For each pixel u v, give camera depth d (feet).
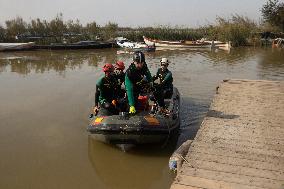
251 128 22.81
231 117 25.08
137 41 126.00
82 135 26.78
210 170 17.07
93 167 21.31
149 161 22.11
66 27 137.39
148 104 25.27
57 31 132.57
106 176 20.24
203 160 18.15
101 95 24.64
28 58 85.30
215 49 104.99
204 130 22.47
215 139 20.94
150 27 131.75
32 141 25.62
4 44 104.01
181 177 16.42
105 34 129.90
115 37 126.31
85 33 136.98
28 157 22.85
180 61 73.97
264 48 110.63
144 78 23.66
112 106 24.48
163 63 29.19
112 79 24.53
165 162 21.93
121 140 22.39
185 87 44.01
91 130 23.03
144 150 23.70
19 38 122.83
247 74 56.24
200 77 52.47
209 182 15.92
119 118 22.38
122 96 25.67
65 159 22.50
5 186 19.06
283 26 135.13
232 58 80.23
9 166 21.56
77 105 35.47
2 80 52.08
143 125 21.86
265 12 136.77
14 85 47.44
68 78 53.01
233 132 22.09
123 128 21.80
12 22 126.93
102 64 71.31
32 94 41.09
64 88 44.52
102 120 22.74
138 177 20.11
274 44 119.96
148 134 22.08
